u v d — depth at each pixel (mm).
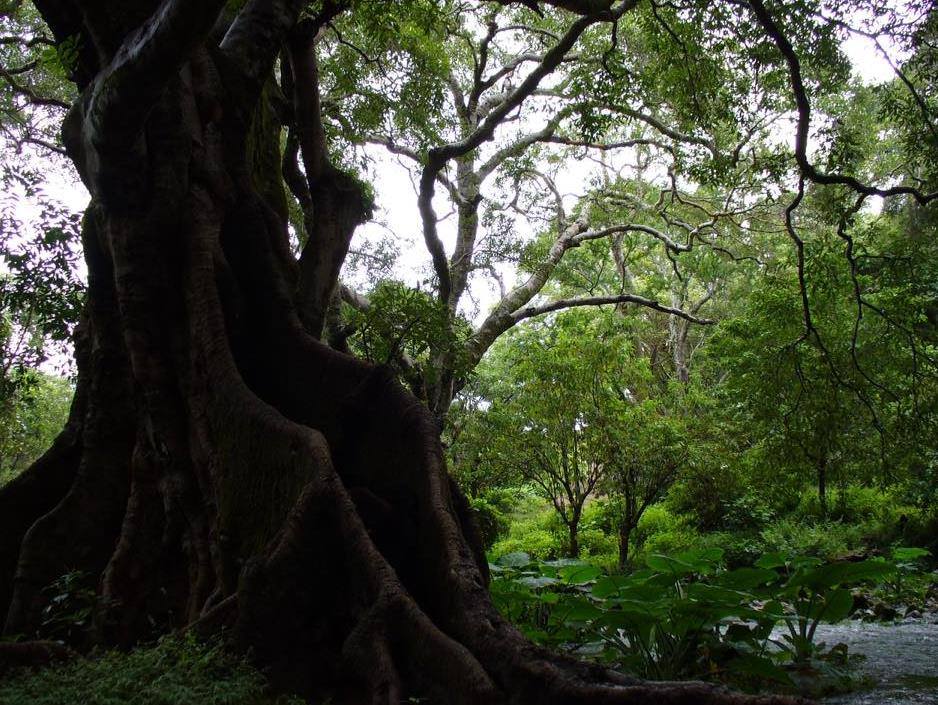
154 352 5664
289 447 4738
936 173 11219
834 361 14250
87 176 6418
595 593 5629
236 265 6371
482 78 17016
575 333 16641
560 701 3234
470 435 16547
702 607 5113
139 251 5734
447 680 3553
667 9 11195
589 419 15539
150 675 3857
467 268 16625
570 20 16281
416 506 4895
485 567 5180
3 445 20328
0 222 8570
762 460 16391
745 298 25859
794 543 16719
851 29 9336
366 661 3762
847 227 11117
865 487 19047
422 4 12047
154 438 5586
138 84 4832
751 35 10125
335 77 13773
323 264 8047
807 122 9219
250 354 6035
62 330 9008
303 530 4277
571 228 17922
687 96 11688
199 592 4980
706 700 2955
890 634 8508
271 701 3914
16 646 4363
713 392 22344
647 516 19672
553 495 16234
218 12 4422
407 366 11500
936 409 13250
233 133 6668
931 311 17516
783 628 8945
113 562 5336
